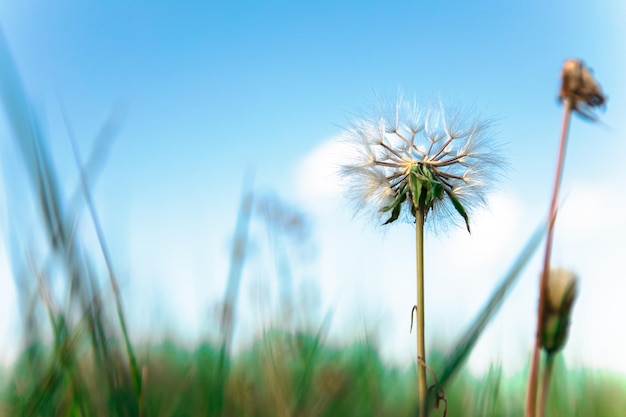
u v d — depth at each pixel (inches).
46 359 8.5
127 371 8.3
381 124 11.8
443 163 11.5
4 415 8.3
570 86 10.1
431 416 12.6
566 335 10.2
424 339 9.9
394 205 11.3
